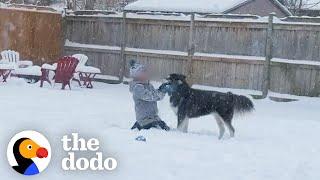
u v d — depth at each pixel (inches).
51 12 797.9
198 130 393.1
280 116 500.1
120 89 686.5
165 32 718.5
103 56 772.6
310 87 613.0
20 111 403.2
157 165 246.2
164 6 906.7
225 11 866.8
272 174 243.3
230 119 365.4
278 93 631.2
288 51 626.5
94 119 389.1
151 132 345.1
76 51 800.9
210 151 287.9
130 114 436.8
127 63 751.1
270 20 632.4
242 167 253.8
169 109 492.1
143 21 735.7
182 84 372.5
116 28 762.2
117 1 1347.2
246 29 653.3
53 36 805.2
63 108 446.0
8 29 746.2
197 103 368.8
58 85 686.5
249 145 317.7
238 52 660.7
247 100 371.6
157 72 721.0
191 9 876.0
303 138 362.3
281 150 307.7
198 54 685.3
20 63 717.9
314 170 256.2
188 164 252.2
